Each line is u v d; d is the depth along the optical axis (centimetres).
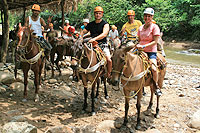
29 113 495
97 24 531
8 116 452
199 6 2281
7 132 353
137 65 427
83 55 470
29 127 368
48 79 798
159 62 487
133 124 477
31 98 599
